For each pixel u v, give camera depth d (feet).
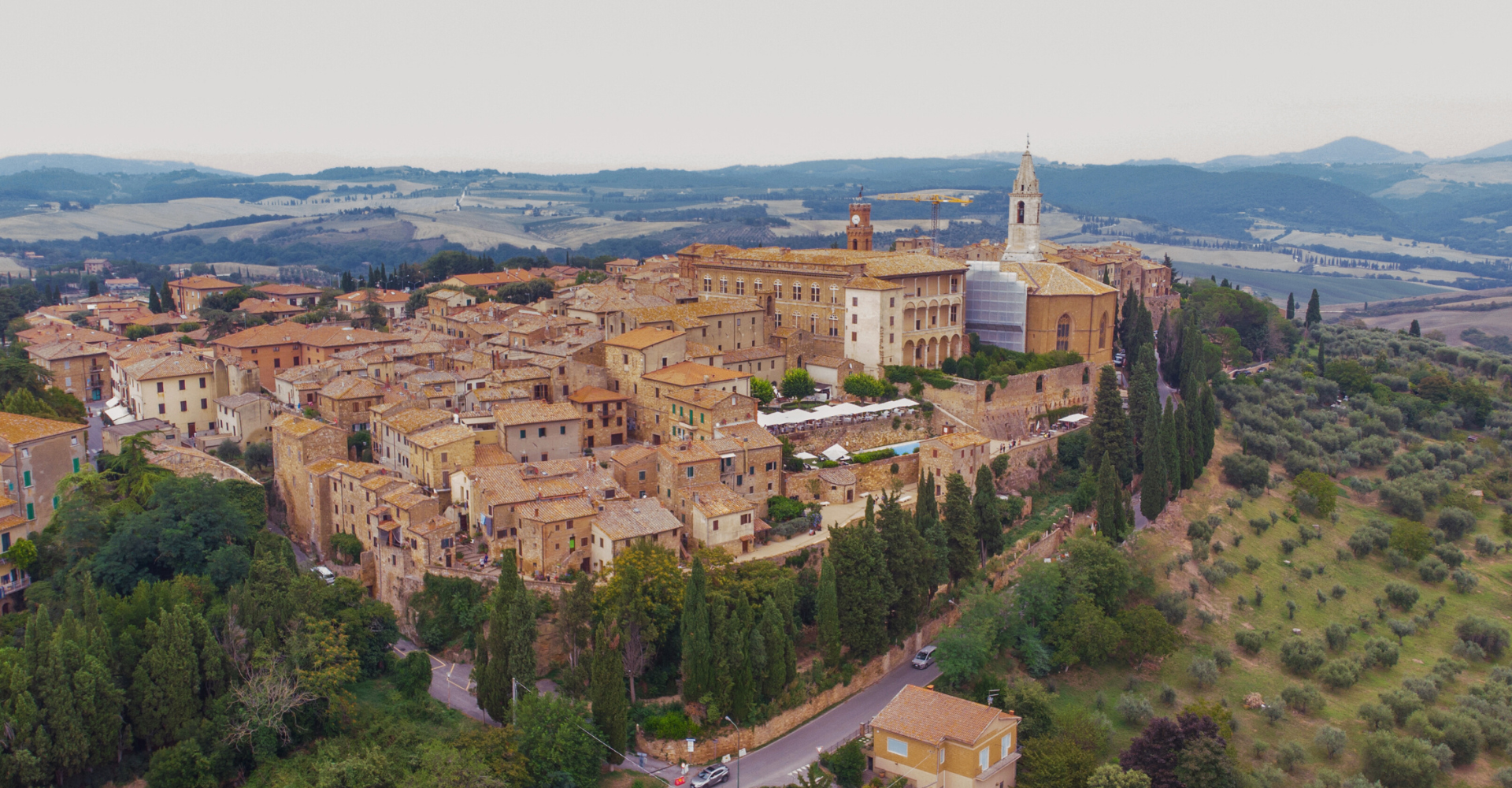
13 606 479.82
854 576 519.60
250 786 410.93
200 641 430.20
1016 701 482.28
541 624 488.44
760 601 499.92
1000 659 561.02
